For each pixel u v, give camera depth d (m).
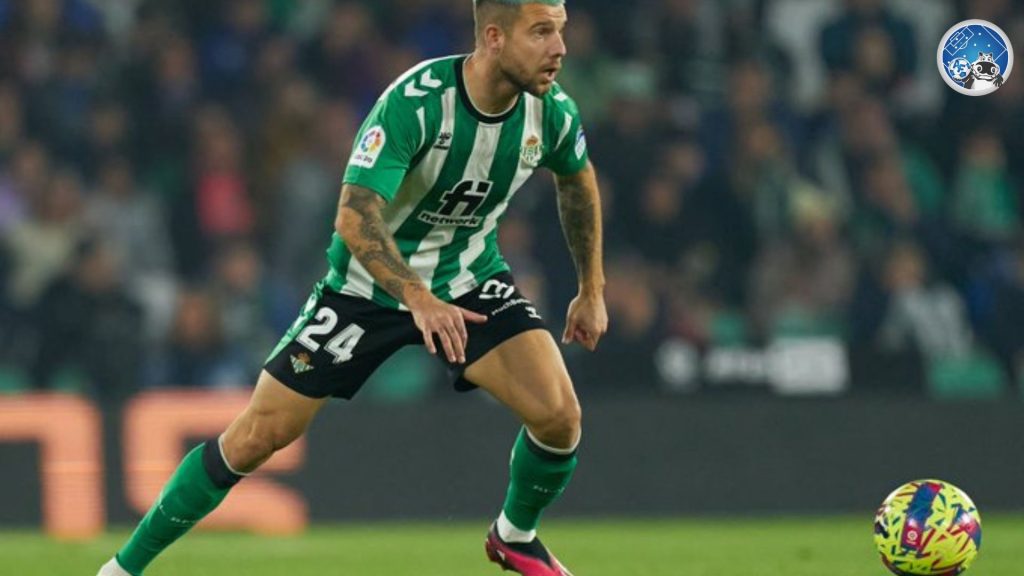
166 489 20.47
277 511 38.09
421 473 39.06
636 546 32.09
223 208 48.00
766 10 54.22
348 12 51.09
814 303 47.44
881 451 40.53
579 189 21.12
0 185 46.78
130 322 44.00
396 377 44.69
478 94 19.41
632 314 43.34
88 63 49.81
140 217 47.78
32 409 37.78
